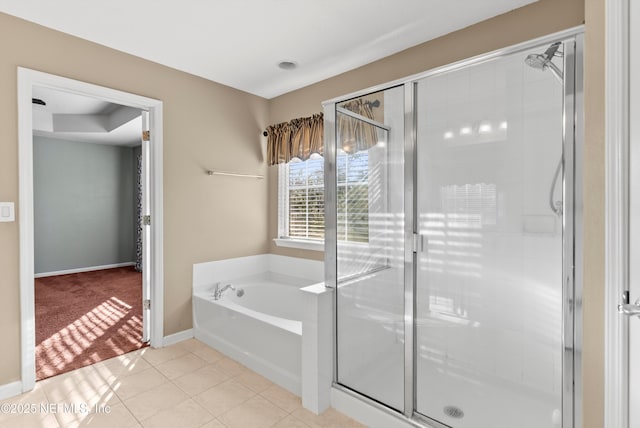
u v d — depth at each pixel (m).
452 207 1.65
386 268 1.87
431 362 1.73
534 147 1.42
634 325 1.04
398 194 1.83
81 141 5.86
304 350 2.04
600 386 1.20
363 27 2.30
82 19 2.17
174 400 2.10
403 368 1.81
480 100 1.56
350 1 2.02
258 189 3.64
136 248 6.41
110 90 2.53
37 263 5.47
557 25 1.98
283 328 2.25
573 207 1.31
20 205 2.12
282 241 3.59
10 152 2.09
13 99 2.11
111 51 2.55
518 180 1.46
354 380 1.99
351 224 2.02
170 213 2.90
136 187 6.36
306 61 2.81
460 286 1.64
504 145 1.50
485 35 2.23
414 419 1.74
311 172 3.42
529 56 1.41
